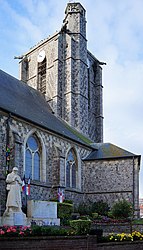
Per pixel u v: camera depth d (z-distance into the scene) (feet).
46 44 168.35
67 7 174.29
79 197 127.54
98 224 91.30
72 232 49.96
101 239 53.42
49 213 87.40
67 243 47.03
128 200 124.16
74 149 127.03
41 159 108.27
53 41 164.66
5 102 100.68
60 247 46.19
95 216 106.32
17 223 72.38
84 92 164.96
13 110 97.86
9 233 44.34
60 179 109.70
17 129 96.63
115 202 125.39
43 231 47.16
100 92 185.68
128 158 128.47
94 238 50.62
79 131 155.74
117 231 90.22
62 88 160.35
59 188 108.88
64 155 114.62
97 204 118.42
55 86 157.48
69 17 171.94
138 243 59.67
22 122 99.81
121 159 129.29
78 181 128.16
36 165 106.63
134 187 124.88
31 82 172.04
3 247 41.93
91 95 180.65
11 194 73.77
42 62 168.66
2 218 71.97
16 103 110.83
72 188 122.83
